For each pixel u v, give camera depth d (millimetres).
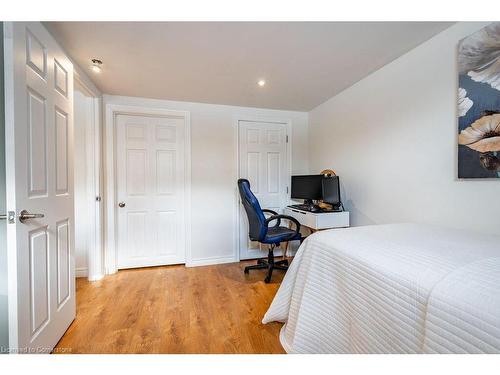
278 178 3232
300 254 1491
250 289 2203
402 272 840
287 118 3219
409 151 1804
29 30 1142
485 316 593
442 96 1561
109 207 2596
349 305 1024
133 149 2775
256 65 1962
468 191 1436
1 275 1084
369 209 2201
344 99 2521
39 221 1215
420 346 722
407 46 1719
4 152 1100
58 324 1415
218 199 2951
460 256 918
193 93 2566
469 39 1388
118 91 2486
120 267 2734
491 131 1303
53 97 1373
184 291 2152
